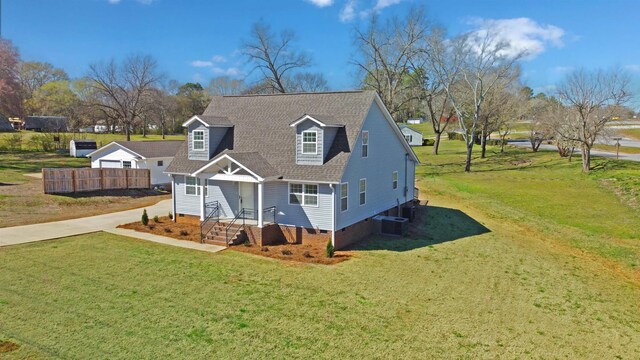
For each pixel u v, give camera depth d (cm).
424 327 1388
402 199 3039
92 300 1454
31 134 7931
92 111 8100
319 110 2509
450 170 5372
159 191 3788
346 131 2328
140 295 1516
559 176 4894
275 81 6031
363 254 2134
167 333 1262
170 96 9694
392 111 5738
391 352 1227
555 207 3428
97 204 3136
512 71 6297
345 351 1218
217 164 2375
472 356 1234
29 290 1510
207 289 1598
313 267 1897
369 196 2541
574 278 1961
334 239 2194
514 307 1591
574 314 1571
